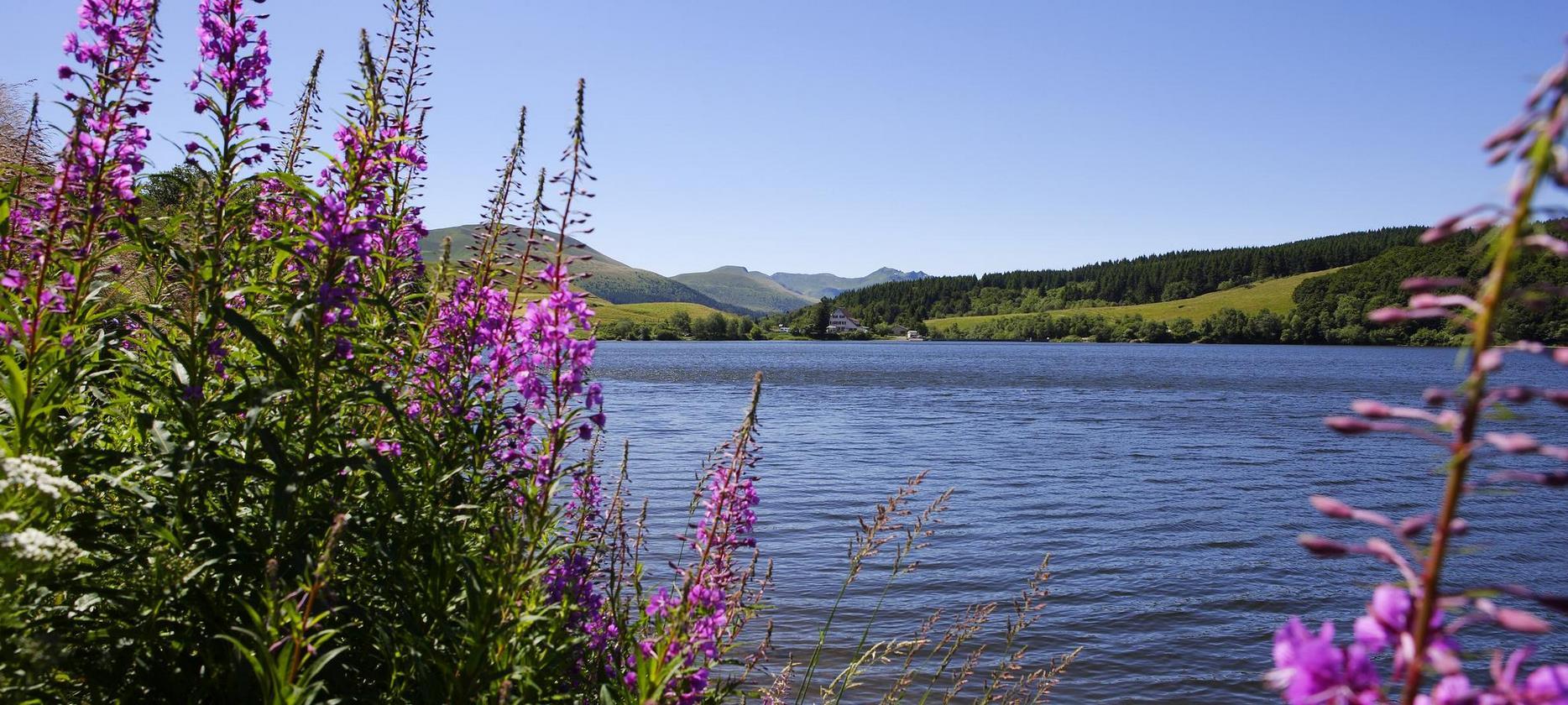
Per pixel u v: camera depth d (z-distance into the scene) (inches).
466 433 228.4
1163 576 762.8
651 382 3366.1
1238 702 518.6
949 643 566.9
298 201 242.5
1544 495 1202.0
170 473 185.6
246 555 184.1
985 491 1156.5
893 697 379.6
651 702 183.9
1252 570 791.1
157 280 227.8
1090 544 870.4
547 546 217.8
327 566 155.3
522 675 184.9
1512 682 69.9
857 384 3479.3
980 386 3388.3
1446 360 6427.2
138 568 183.8
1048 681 447.5
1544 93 58.5
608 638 234.1
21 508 161.3
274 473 194.9
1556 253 63.2
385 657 192.5
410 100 256.1
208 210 210.5
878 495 1089.4
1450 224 65.6
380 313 243.4
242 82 215.0
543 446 207.0
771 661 503.2
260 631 152.8
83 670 167.9
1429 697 72.8
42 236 206.7
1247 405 2625.5
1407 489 1250.0
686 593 203.5
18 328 189.3
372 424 252.2
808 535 852.0
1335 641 613.9
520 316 230.4
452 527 219.8
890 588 678.5
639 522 292.8
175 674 175.9
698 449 1417.3
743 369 4416.8
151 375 201.2
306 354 210.5
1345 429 74.3
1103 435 1843.0
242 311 225.9
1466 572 816.9
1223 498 1147.3
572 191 204.1
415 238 265.4
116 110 203.5
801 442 1663.4
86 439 215.3
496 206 242.8
